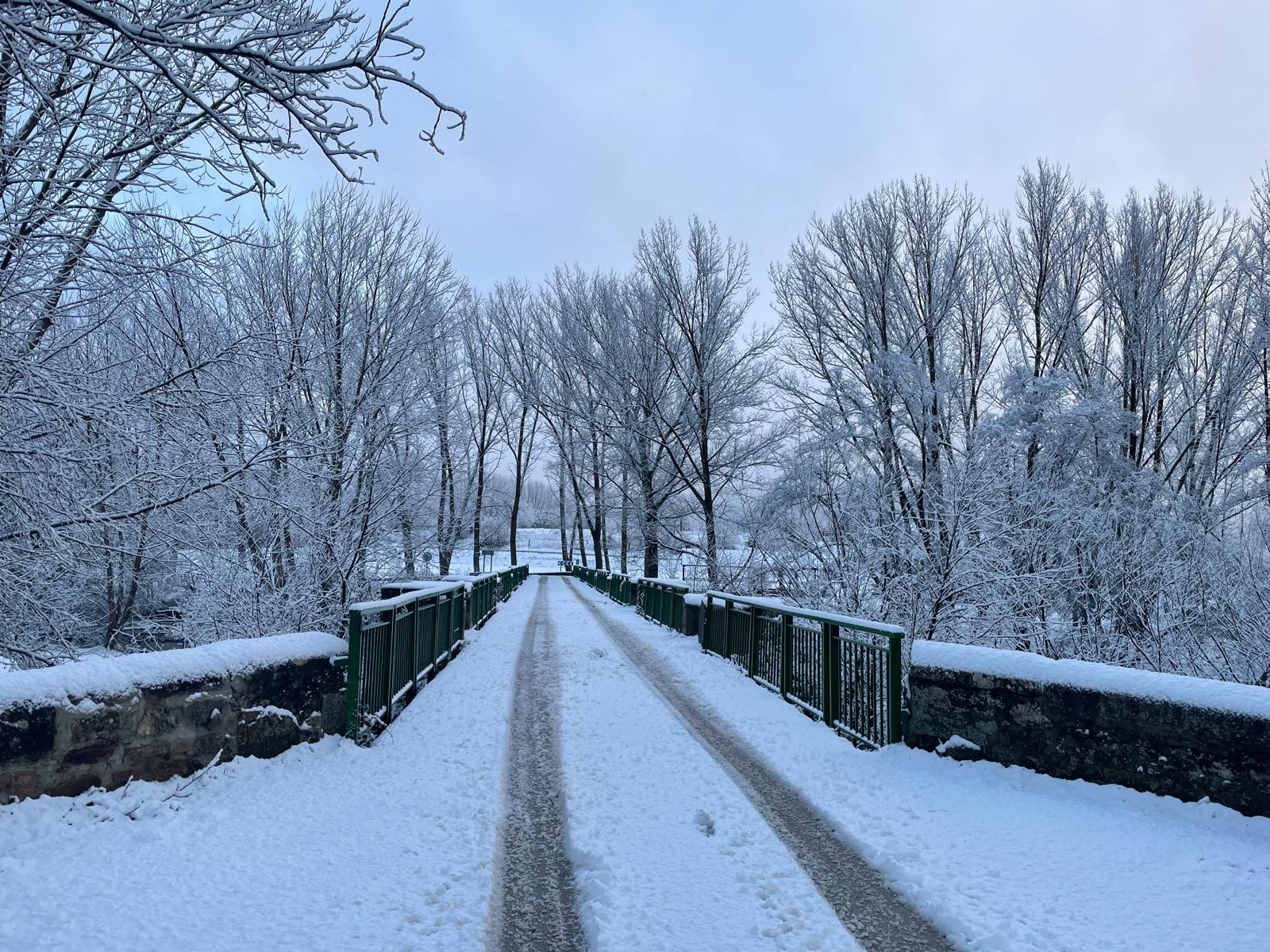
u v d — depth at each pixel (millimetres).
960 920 3277
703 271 23984
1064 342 18328
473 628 15812
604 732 6969
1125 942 3088
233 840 4105
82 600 8930
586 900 3559
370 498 11266
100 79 5398
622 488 27969
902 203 17656
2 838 3646
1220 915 3320
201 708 4855
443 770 5648
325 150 3594
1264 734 4188
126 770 4410
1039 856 4016
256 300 11305
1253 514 11594
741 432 23922
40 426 6152
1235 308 15969
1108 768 4863
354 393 11406
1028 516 10406
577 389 28828
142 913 3248
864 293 17734
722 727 7250
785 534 13547
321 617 10469
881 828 4453
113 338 7203
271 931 3137
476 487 35031
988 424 11438
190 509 8133
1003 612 9992
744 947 3105
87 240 5523
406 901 3461
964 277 18156
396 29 3332
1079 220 18266
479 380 38656
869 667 6551
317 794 4980
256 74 3719
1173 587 10320
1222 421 15586
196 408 7066
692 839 4355
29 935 3008
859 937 3240
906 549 10242
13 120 5512
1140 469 15781
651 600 19609
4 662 6801
